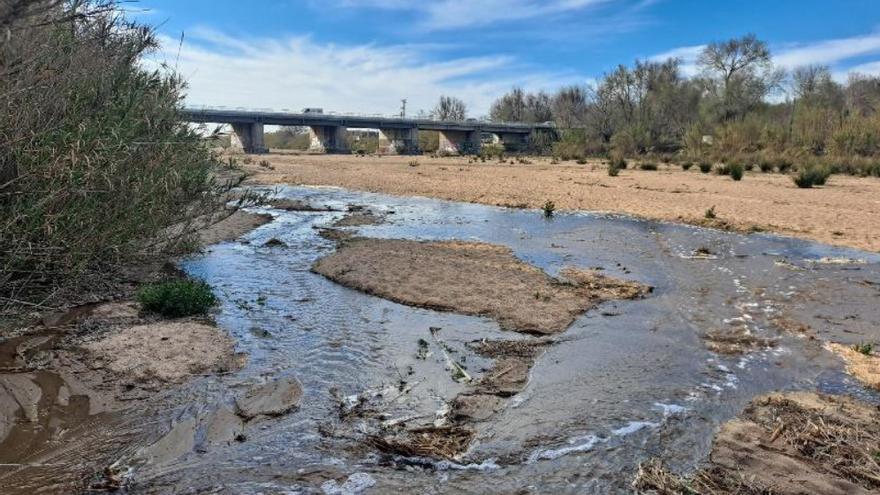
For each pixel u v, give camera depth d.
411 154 71.75
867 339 8.20
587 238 15.72
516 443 5.43
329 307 9.27
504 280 10.84
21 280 6.92
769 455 5.19
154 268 10.93
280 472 4.90
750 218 18.59
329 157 57.12
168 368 6.66
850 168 37.62
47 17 5.19
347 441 5.39
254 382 6.50
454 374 6.89
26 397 5.93
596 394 6.45
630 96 72.06
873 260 13.28
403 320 8.73
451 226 17.45
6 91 5.48
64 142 6.60
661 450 5.32
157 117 9.55
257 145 63.16
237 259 12.44
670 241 15.43
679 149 61.88
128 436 5.36
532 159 58.94
